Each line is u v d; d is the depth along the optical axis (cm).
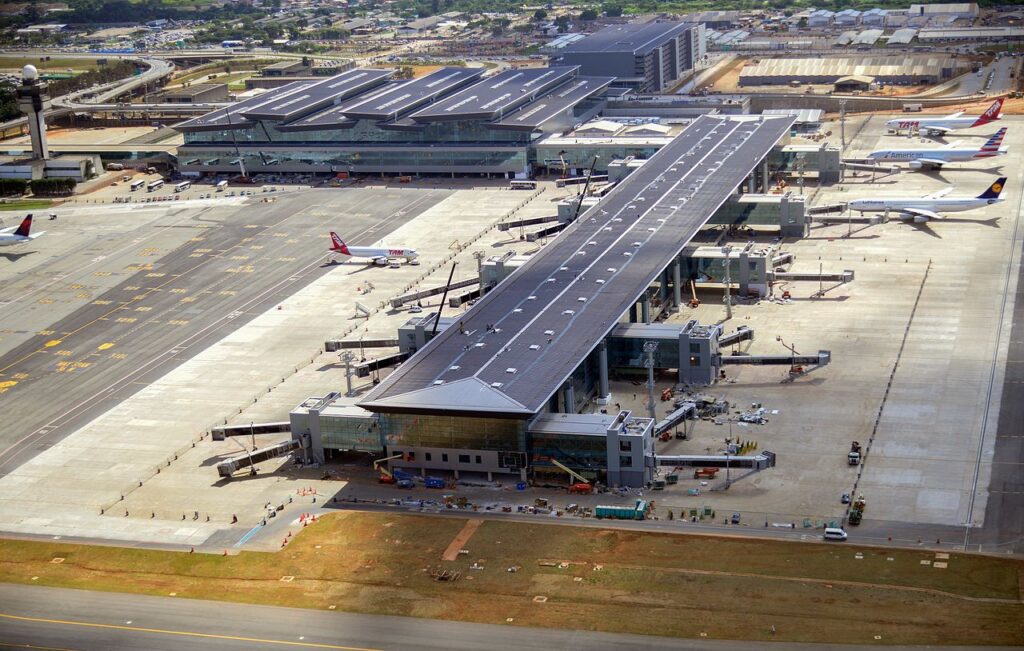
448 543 19575
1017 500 19788
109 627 17862
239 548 19962
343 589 18375
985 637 15962
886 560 18125
